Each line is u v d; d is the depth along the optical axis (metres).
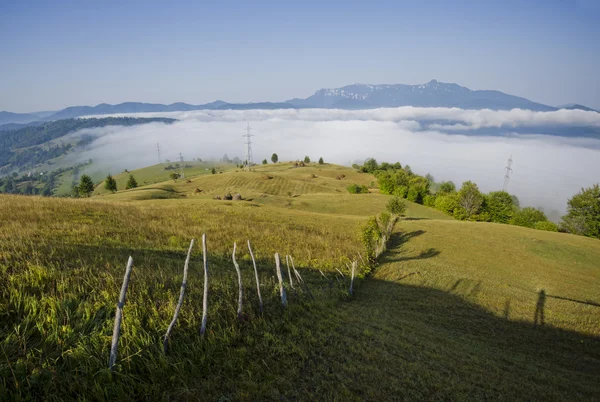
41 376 6.27
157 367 7.26
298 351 9.34
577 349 15.17
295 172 156.62
